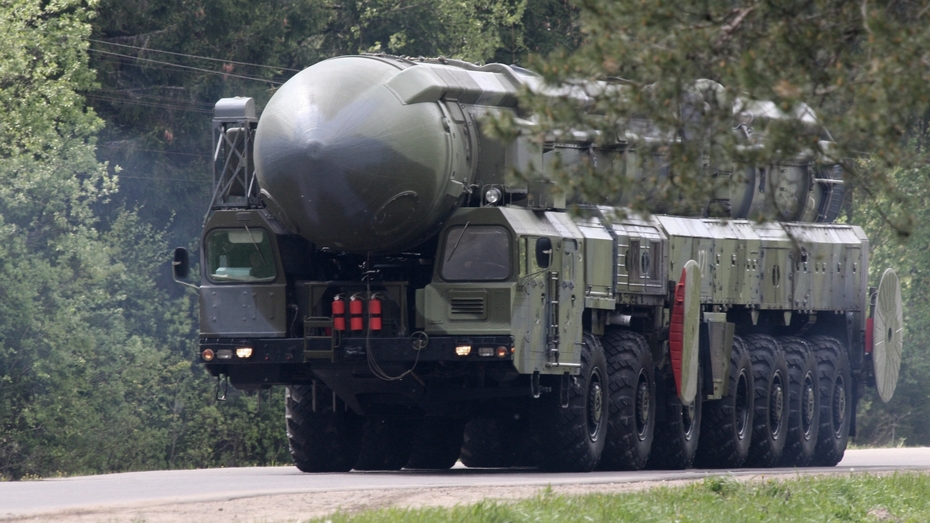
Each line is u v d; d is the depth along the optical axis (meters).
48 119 121.69
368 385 63.75
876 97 42.47
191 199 144.12
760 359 82.56
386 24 153.62
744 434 80.75
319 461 69.50
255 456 142.25
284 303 63.66
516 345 60.94
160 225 144.38
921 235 150.75
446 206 61.66
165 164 143.50
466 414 67.19
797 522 46.59
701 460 79.75
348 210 60.38
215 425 138.12
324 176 59.91
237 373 64.81
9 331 115.94
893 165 44.50
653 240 72.62
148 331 136.88
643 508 43.91
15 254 117.50
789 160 45.12
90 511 40.84
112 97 141.00
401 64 62.72
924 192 143.25
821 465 90.12
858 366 92.94
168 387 135.62
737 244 80.94
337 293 63.44
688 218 77.62
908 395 170.75
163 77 142.12
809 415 87.50
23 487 51.53
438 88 61.41
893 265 156.25
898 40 42.03
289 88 61.78
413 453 77.50
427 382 63.84
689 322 73.25
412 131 60.28
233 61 143.25
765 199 82.00
